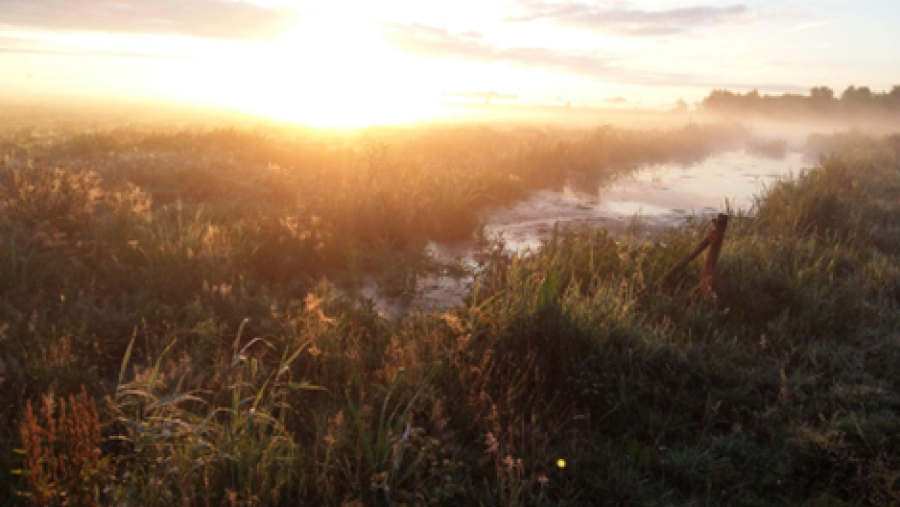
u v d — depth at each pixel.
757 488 3.22
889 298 6.00
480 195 11.33
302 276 6.52
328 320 4.55
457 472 3.27
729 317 5.35
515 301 4.80
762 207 9.70
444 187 9.76
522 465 3.23
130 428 3.02
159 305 5.06
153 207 8.98
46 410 2.87
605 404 4.06
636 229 9.73
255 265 6.54
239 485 2.91
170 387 3.68
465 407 3.80
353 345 4.64
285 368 3.69
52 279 5.43
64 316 4.58
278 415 3.73
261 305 5.15
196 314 4.85
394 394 3.79
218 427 3.24
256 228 7.25
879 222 9.05
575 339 4.43
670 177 16.62
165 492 2.71
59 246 6.08
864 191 10.96
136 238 6.51
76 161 11.11
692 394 4.19
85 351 4.20
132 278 5.56
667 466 3.39
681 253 6.43
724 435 3.79
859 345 4.97
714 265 5.54
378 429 3.33
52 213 6.84
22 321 4.45
